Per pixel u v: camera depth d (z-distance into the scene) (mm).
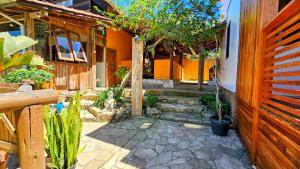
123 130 4094
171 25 5164
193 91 6594
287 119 1776
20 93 977
